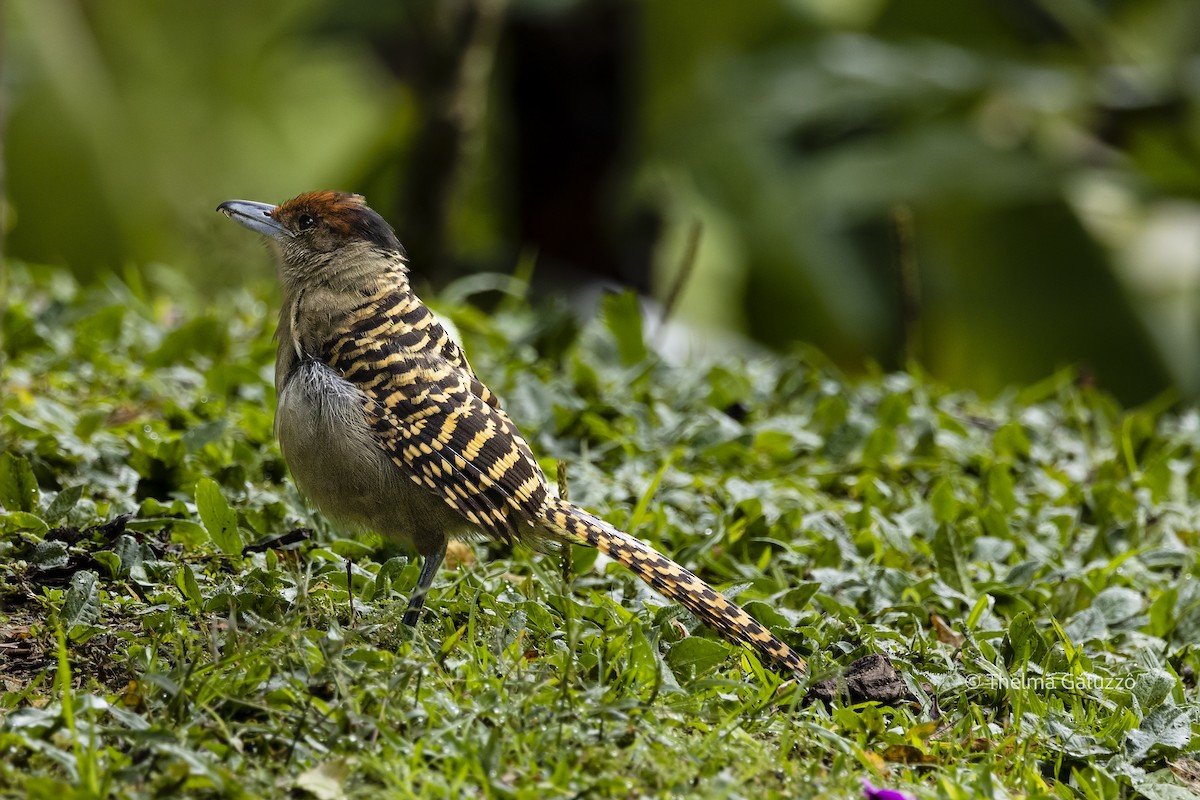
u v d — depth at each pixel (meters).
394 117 24.16
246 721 7.29
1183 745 8.05
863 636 9.09
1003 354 27.00
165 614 8.30
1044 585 10.34
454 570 9.96
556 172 27.84
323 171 34.22
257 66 30.11
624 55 27.22
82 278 27.34
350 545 9.86
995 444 13.19
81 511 9.69
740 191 26.55
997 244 26.72
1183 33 29.95
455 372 9.12
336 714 7.18
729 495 11.44
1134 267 26.80
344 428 8.87
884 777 7.52
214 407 12.02
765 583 9.89
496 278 16.53
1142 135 28.78
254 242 15.86
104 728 6.87
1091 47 28.23
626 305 14.60
